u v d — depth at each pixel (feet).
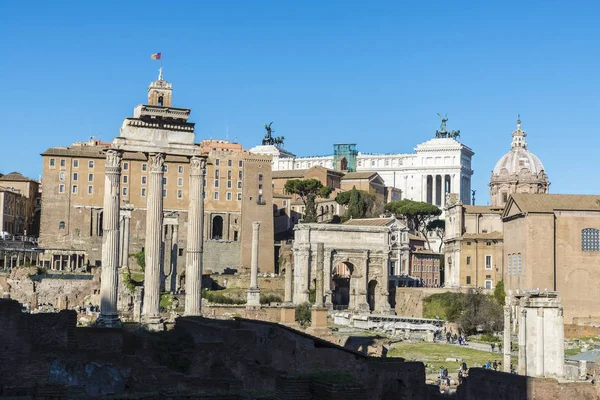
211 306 517.14
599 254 530.68
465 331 526.57
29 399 115.03
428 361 376.48
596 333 467.93
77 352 173.47
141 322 250.78
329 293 629.10
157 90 260.83
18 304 155.22
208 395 114.42
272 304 570.05
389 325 519.19
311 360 213.05
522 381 213.25
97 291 611.47
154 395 121.29
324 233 635.66
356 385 108.58
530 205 539.70
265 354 222.89
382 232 650.02
